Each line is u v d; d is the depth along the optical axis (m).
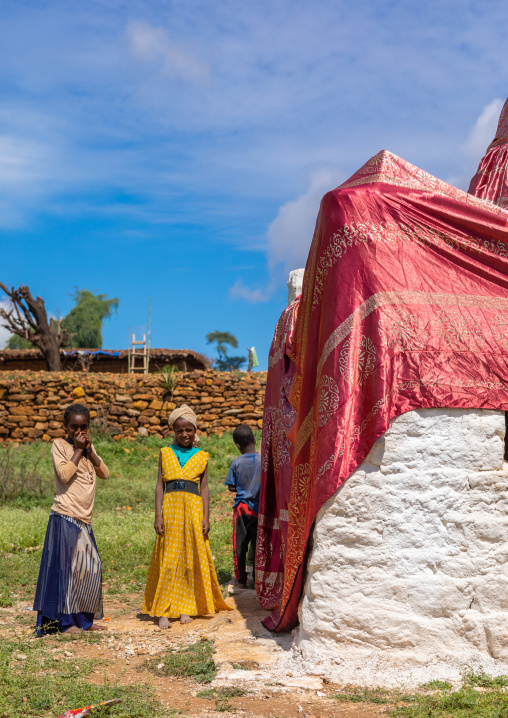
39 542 8.37
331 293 4.41
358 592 3.99
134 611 5.80
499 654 3.89
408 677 3.74
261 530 5.76
